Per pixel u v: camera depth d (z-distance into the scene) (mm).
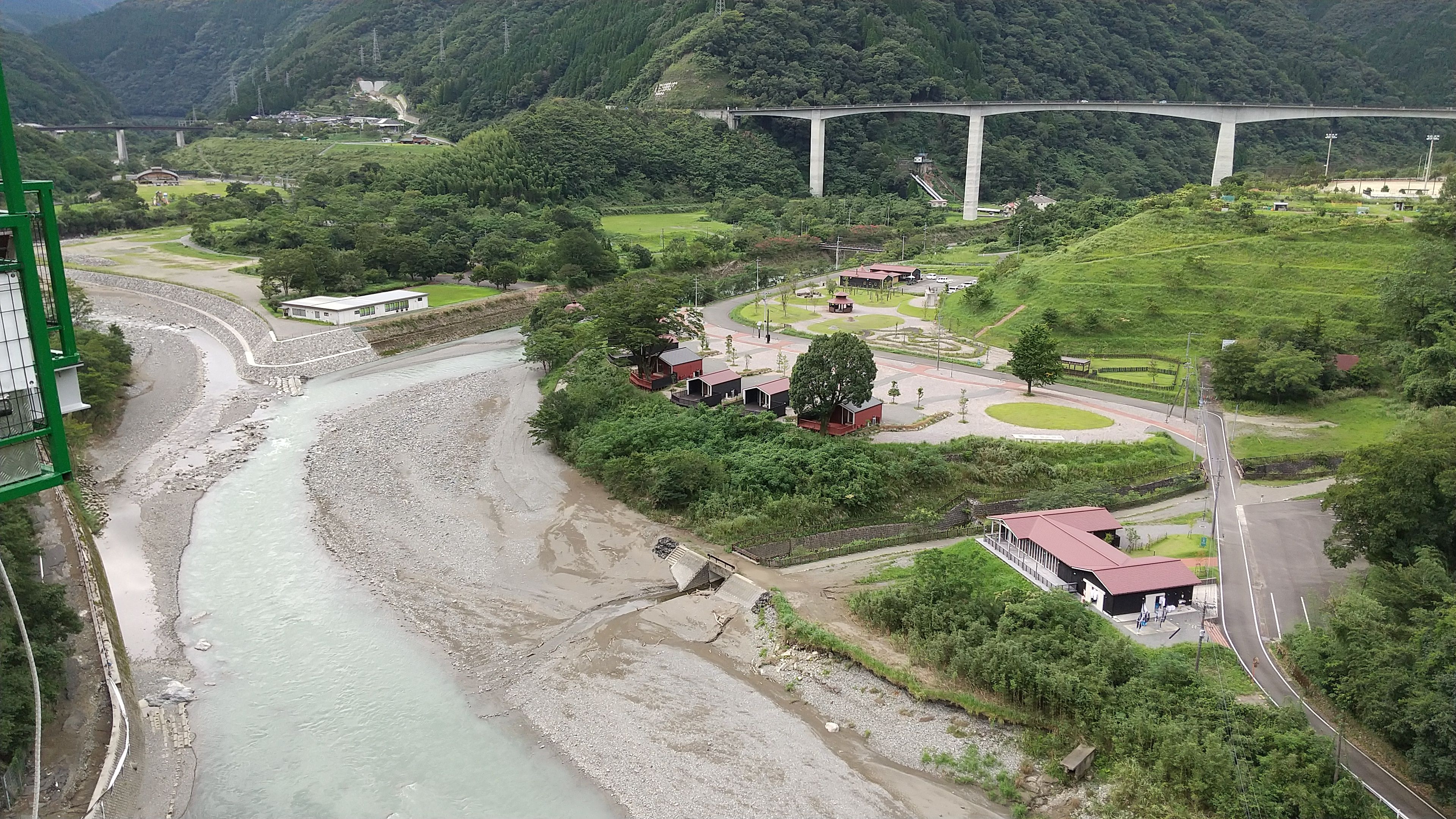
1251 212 165875
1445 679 49219
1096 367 132125
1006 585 74500
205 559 81562
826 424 103312
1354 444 103250
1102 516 81312
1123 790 50656
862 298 189875
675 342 131750
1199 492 94312
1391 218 158500
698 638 70250
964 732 57938
